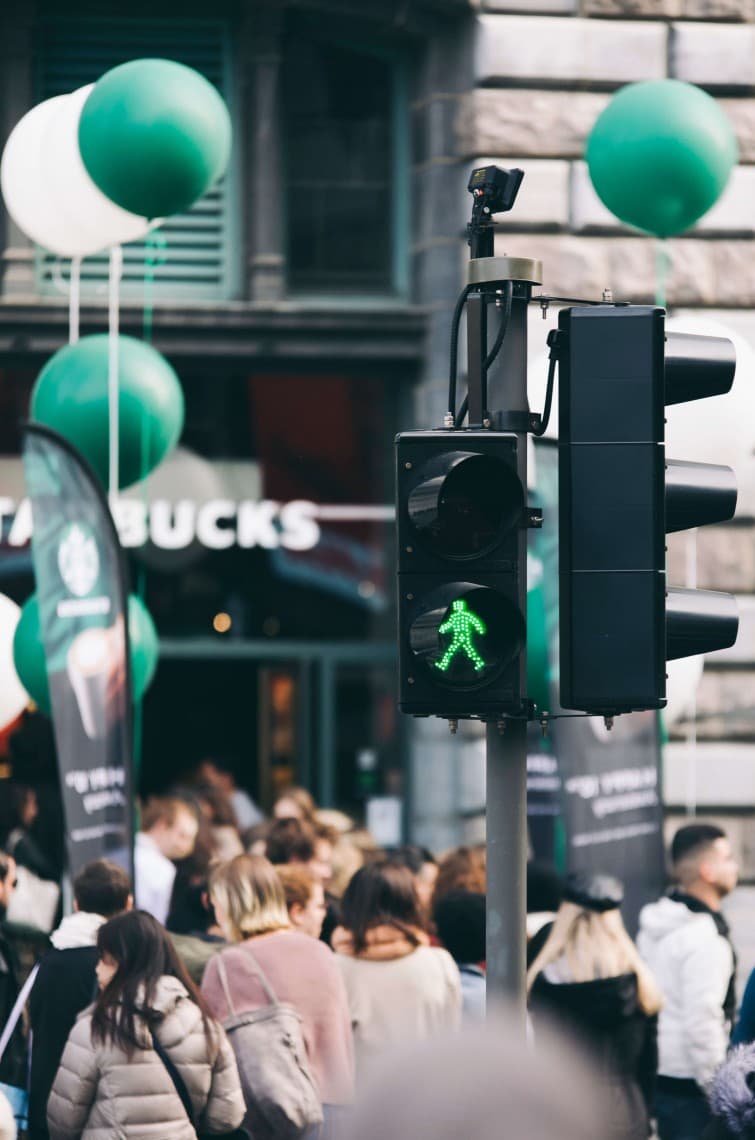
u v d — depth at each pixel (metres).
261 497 19.28
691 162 13.21
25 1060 9.59
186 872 12.04
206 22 19.06
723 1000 11.39
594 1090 2.45
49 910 12.13
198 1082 8.30
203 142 12.16
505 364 7.43
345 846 13.38
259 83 19.05
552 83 18.38
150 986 8.29
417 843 18.91
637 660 7.12
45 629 11.08
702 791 18.11
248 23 18.89
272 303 19.06
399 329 19.12
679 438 11.98
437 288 18.97
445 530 7.11
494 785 7.31
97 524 11.25
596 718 13.07
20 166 13.35
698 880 11.55
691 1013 11.12
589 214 18.28
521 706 7.15
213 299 19.22
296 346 19.11
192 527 19.16
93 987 9.32
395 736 19.47
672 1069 11.20
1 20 18.55
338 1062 9.22
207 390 19.23
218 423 19.23
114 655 11.27
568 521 7.17
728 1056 6.82
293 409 19.34
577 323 7.19
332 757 19.39
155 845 13.52
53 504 11.26
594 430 7.17
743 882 18.06
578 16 18.41
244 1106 8.67
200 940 9.92
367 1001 9.56
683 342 7.42
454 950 10.30
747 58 18.50
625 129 13.32
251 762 19.36
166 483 19.12
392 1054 2.45
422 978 9.62
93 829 11.09
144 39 18.95
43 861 13.50
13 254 18.70
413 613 7.12
